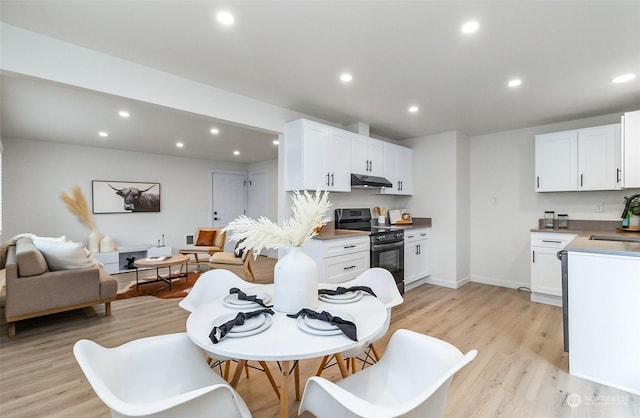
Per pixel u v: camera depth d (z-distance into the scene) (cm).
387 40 205
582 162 354
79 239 529
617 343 196
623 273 194
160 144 525
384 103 326
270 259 674
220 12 175
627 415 170
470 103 326
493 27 190
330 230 395
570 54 222
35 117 363
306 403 103
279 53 221
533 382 203
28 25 186
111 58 224
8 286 271
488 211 455
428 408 90
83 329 292
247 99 306
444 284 448
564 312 220
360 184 376
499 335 276
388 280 191
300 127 326
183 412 86
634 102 321
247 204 766
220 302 157
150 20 182
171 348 128
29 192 484
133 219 590
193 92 267
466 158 464
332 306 148
